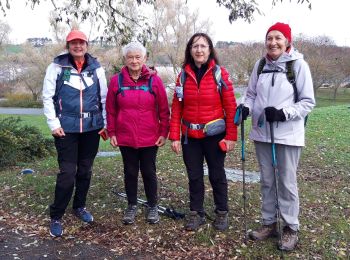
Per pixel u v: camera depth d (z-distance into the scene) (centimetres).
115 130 401
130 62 378
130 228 412
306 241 378
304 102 329
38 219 446
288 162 346
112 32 708
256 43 2470
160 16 2347
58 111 395
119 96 389
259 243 373
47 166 702
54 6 670
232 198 488
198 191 398
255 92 360
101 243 388
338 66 3241
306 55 3094
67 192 399
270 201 373
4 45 3800
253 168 687
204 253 363
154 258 360
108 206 470
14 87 4194
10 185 561
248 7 664
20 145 776
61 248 381
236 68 2309
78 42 387
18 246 385
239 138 999
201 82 364
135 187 417
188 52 371
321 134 1069
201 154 391
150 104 388
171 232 401
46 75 391
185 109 377
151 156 402
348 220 428
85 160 420
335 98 3516
